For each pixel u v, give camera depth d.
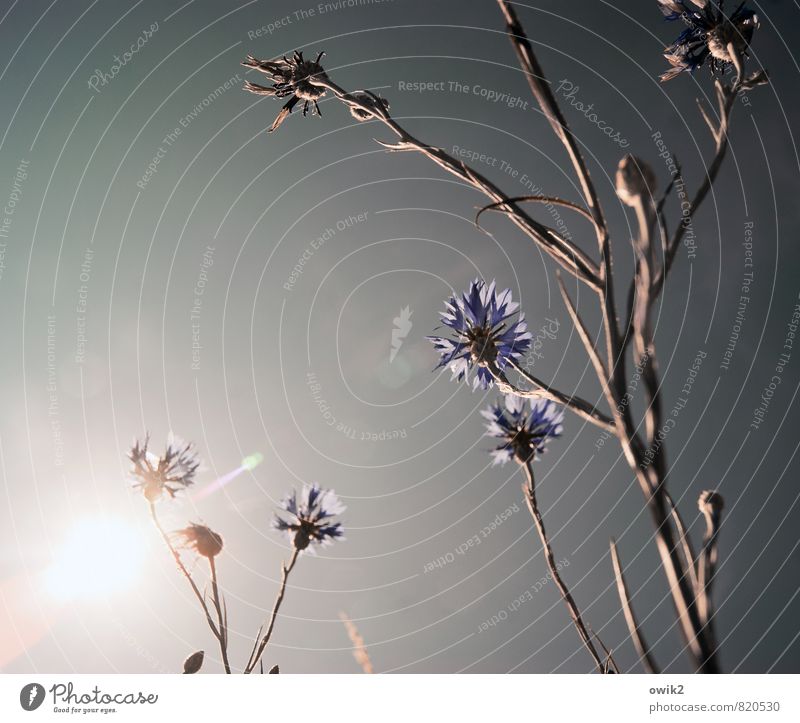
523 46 0.31
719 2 0.40
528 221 0.31
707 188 0.31
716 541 0.28
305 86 0.42
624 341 0.28
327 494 0.50
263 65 0.43
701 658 0.27
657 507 0.27
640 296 0.28
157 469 0.47
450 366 0.42
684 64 0.41
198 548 0.43
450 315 0.42
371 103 0.39
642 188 0.27
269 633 0.39
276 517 0.50
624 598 0.29
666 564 0.27
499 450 0.41
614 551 0.29
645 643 0.28
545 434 0.40
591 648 0.33
